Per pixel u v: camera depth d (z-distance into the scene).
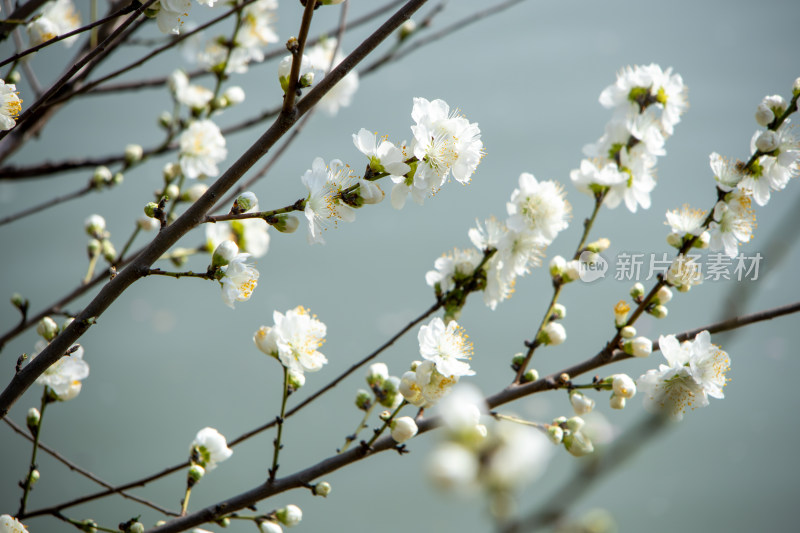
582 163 1.25
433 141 1.16
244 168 1.13
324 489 1.19
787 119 1.23
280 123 1.13
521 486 1.03
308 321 1.20
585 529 1.05
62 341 1.13
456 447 1.04
